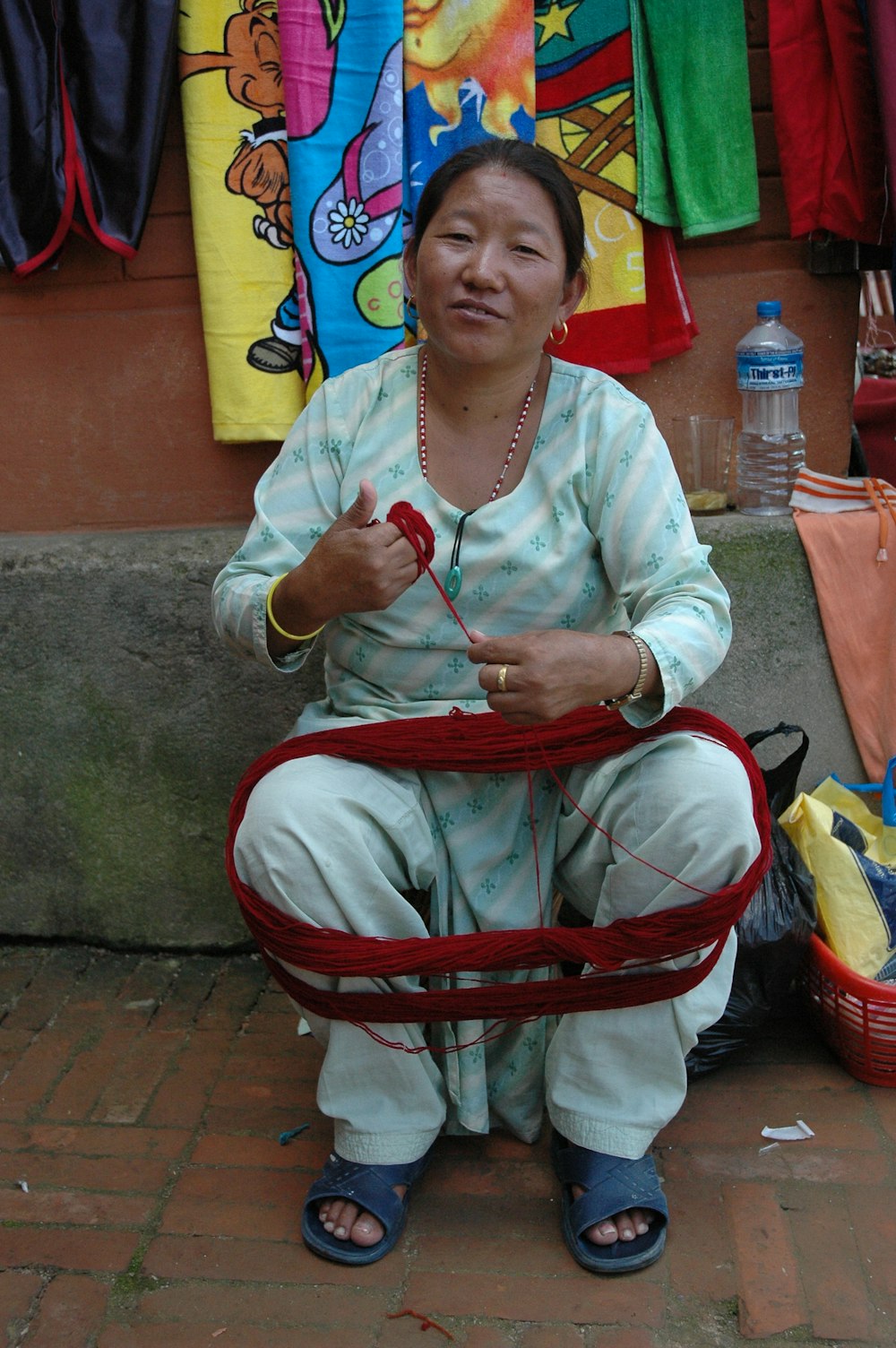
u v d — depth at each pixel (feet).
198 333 8.67
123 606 8.54
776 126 8.20
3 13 7.68
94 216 8.04
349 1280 6.13
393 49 7.81
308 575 5.82
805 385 8.87
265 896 6.08
